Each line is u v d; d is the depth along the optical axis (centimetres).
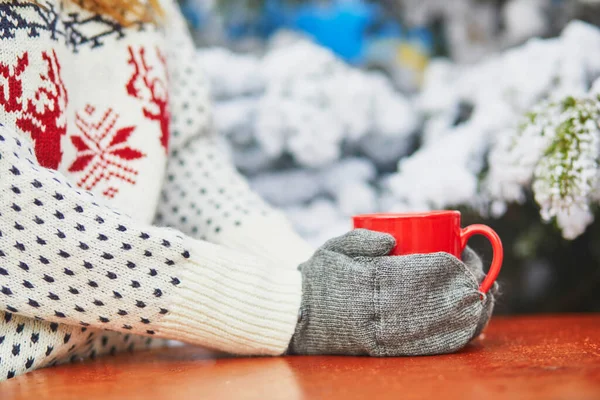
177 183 108
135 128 98
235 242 100
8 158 72
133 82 99
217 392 63
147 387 67
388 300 77
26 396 65
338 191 168
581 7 164
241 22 191
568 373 63
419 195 129
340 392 60
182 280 77
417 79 192
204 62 168
